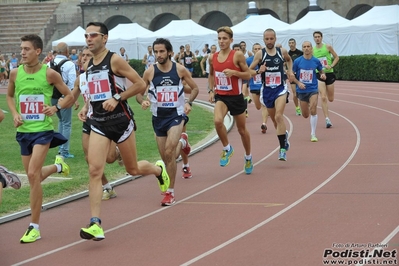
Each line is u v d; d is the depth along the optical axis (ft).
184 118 34.91
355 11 174.19
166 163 33.47
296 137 55.01
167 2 190.80
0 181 25.61
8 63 156.25
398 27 128.88
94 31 27.48
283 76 43.37
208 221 29.60
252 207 31.81
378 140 51.37
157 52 33.76
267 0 179.83
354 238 25.68
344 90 102.58
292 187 35.88
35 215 27.78
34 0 208.44
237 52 37.88
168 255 24.80
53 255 25.55
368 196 32.86
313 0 150.82
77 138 57.98
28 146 28.02
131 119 28.40
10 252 26.13
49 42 191.83
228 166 43.55
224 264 23.36
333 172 39.52
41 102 27.84
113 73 27.66
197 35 151.53
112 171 42.24
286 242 25.63
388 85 109.60
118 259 24.63
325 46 60.23
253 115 74.59
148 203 33.99
